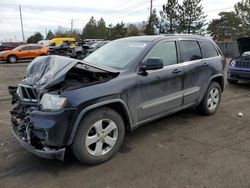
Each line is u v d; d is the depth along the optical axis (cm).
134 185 338
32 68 406
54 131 342
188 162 392
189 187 332
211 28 5006
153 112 461
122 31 5859
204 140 472
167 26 3503
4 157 415
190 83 532
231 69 1004
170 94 488
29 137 366
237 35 5419
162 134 500
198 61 552
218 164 385
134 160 401
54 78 357
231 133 504
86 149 372
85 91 362
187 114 617
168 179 349
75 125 353
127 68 425
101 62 464
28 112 371
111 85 389
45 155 351
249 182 341
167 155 416
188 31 3422
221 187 331
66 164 392
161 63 430
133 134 501
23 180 354
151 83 446
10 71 1703
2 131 523
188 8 3378
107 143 396
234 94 855
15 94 421
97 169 377
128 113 415
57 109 343
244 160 396
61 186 339
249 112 639
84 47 1923
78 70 383
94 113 375
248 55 998
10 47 3309
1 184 344
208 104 598
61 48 2391
